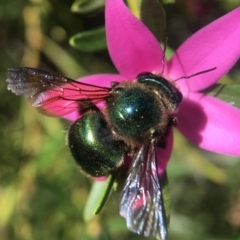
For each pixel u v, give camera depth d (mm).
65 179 64
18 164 65
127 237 64
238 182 65
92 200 49
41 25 65
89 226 61
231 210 66
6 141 66
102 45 50
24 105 66
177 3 62
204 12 62
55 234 64
